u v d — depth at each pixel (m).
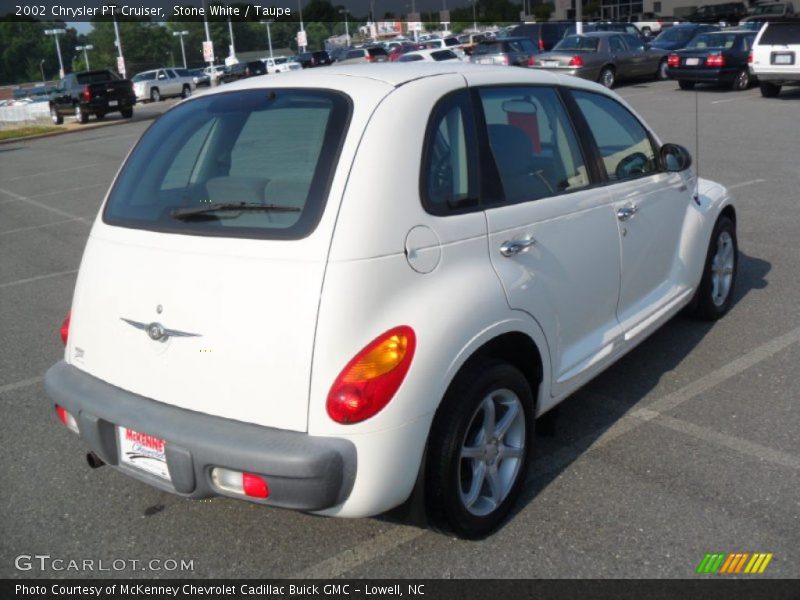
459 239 3.12
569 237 3.73
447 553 3.27
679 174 4.93
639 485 3.67
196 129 3.48
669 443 4.04
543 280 3.51
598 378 4.86
